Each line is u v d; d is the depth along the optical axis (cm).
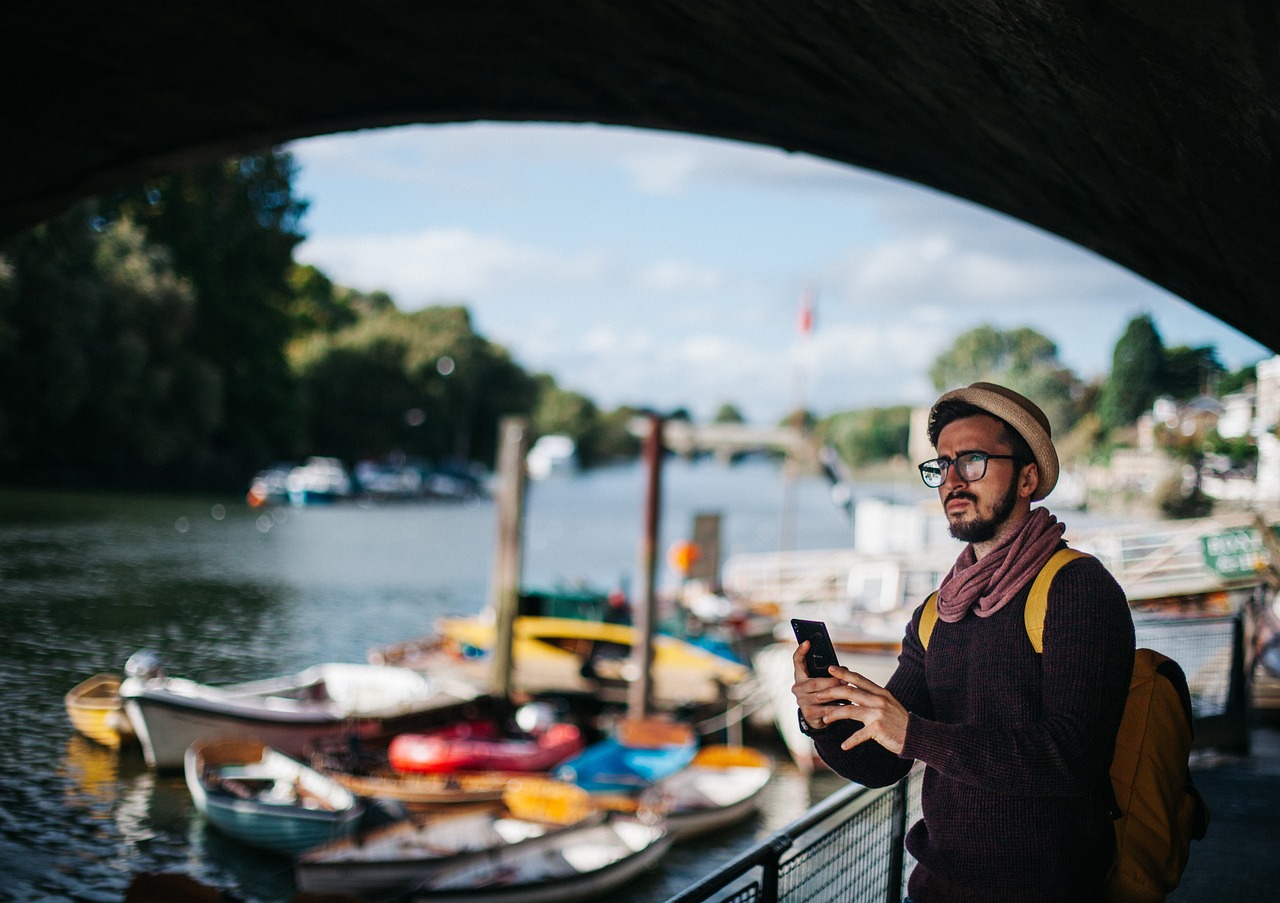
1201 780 749
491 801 1369
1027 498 222
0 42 530
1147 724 221
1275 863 544
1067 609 207
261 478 6850
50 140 608
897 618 2208
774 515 8775
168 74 566
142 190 5959
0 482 5634
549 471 14325
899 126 475
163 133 623
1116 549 2089
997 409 221
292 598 3173
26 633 2394
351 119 626
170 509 5394
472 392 11162
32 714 1762
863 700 209
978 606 219
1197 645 930
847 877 364
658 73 530
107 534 4222
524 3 486
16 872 1155
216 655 2377
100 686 1692
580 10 478
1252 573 1856
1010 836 212
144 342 5772
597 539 5972
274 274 7338
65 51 539
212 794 1266
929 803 226
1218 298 420
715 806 1413
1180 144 297
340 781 1384
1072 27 269
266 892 1159
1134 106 294
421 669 2067
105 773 1494
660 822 1305
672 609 2566
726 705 1967
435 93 600
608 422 19812
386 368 9869
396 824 1234
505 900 1062
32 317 5100
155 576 3331
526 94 593
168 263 6062
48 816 1323
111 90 576
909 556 2580
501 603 1911
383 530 5550
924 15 338
